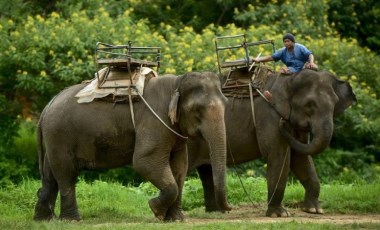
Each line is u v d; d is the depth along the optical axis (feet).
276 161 89.51
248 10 155.22
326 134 87.35
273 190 89.40
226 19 161.99
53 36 126.72
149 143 78.02
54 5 148.15
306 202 93.81
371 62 142.51
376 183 115.65
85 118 80.94
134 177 132.05
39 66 125.59
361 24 174.70
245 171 130.62
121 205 97.96
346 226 74.90
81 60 125.08
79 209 92.53
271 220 83.56
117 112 80.07
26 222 78.48
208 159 92.27
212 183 94.53
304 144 88.33
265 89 90.99
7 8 140.77
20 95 134.72
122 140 80.23
